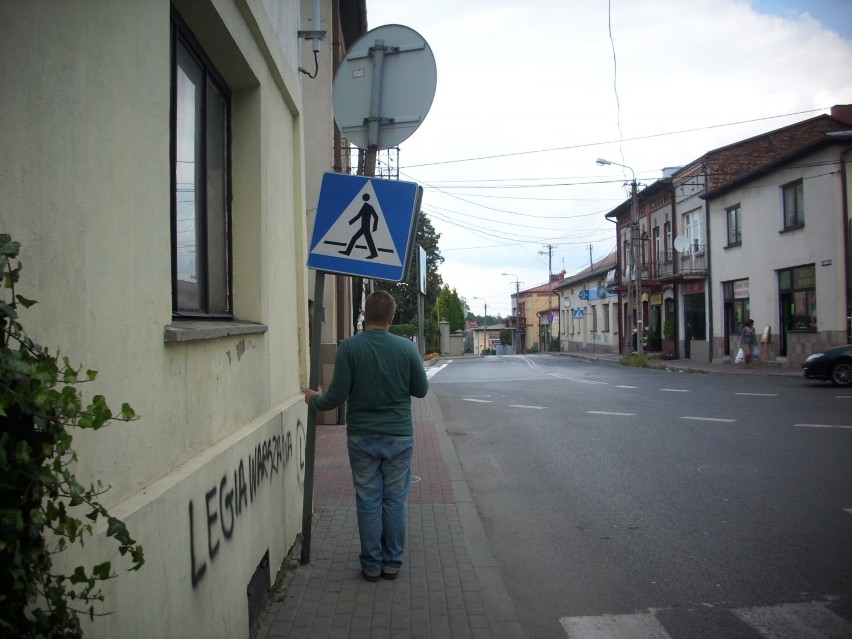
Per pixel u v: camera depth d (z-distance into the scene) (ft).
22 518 4.84
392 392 15.07
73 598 5.52
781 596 14.26
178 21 12.02
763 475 24.48
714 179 94.53
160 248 9.09
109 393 7.55
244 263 15.06
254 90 15.31
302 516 17.52
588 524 19.52
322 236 15.62
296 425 17.78
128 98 8.20
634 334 124.98
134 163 8.34
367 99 16.46
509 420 40.04
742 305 86.74
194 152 13.03
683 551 17.06
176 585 8.93
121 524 5.75
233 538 11.50
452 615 13.37
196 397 10.43
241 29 13.67
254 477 13.07
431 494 22.70
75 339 6.85
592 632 12.84
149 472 8.59
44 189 6.38
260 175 15.20
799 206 72.54
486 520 20.18
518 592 14.82
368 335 15.28
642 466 26.55
